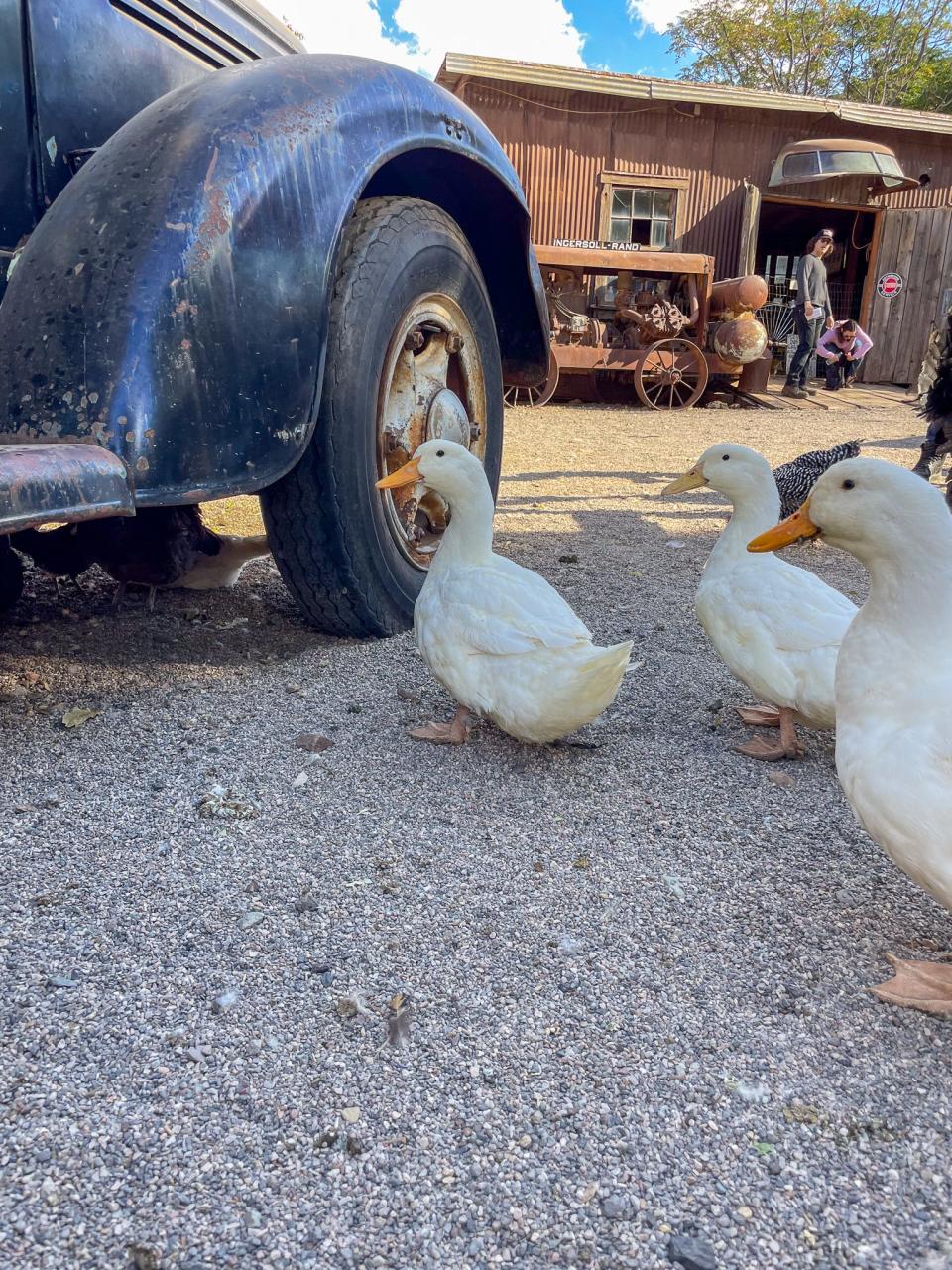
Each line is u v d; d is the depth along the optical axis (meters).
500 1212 1.04
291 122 2.22
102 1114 1.15
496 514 5.05
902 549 1.38
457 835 1.83
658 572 3.90
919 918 1.61
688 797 2.02
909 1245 1.01
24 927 1.50
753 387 10.89
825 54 25.09
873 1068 1.27
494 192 3.12
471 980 1.41
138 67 2.54
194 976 1.40
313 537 2.63
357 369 2.52
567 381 10.66
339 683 2.58
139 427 1.90
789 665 2.09
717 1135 1.15
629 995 1.39
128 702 2.41
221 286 2.04
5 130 2.23
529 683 2.00
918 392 5.05
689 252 11.87
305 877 1.67
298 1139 1.12
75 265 1.97
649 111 11.19
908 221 12.50
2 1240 0.98
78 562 2.98
